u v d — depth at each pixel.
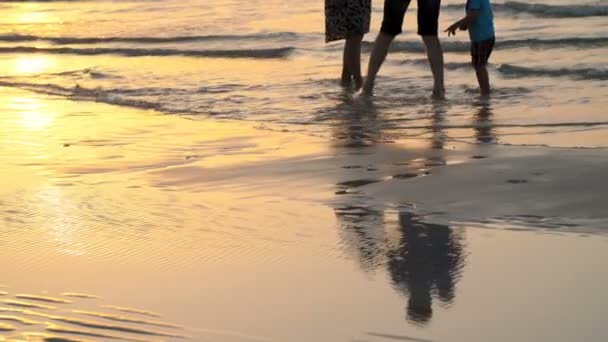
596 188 8.55
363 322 5.60
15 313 5.68
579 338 5.31
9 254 7.04
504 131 12.07
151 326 5.50
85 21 32.09
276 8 30.94
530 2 27.33
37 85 18.06
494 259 6.82
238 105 15.00
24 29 30.45
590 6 25.42
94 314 5.69
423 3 14.66
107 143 12.18
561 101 14.17
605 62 17.66
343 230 7.70
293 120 13.58
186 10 32.62
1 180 9.99
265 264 6.76
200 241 7.38
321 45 22.25
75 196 9.09
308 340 5.33
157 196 9.05
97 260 6.86
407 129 12.53
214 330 5.46
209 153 11.36
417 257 6.91
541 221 7.76
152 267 6.68
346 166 10.20
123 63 21.19
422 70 17.92
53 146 12.00
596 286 6.13
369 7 15.99
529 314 5.68
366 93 15.30
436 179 9.32
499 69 17.19
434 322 5.59
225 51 21.75
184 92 16.50
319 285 6.29
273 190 9.24
